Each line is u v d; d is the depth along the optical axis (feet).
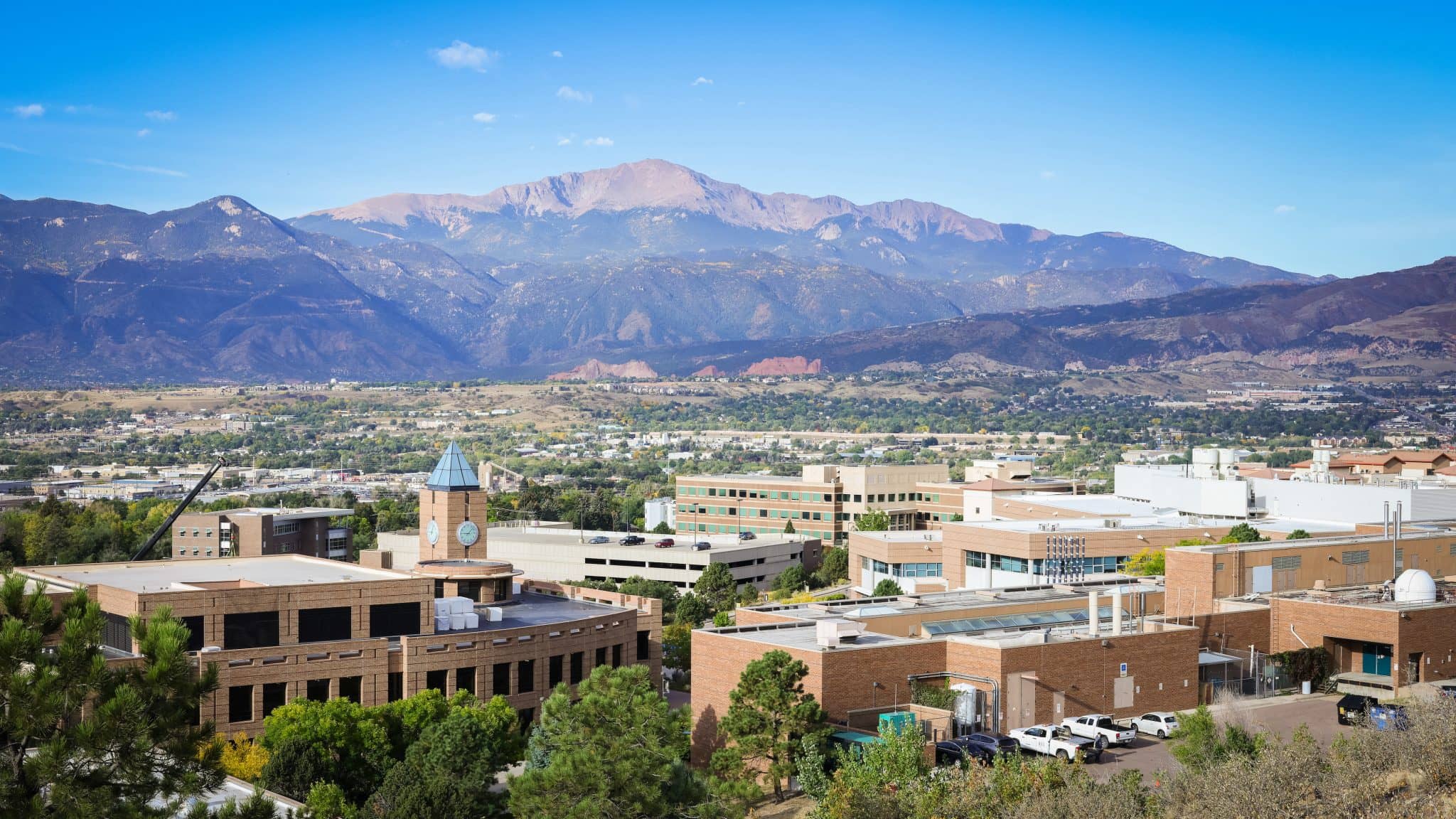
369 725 308.19
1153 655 319.88
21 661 163.02
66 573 428.15
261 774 280.72
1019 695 295.69
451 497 501.15
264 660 352.49
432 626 389.39
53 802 158.92
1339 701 328.49
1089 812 207.00
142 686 166.91
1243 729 252.83
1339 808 204.33
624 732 246.27
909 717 268.21
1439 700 254.27
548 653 410.52
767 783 274.77
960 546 607.37
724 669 304.91
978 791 222.07
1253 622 360.28
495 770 290.76
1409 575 362.12
